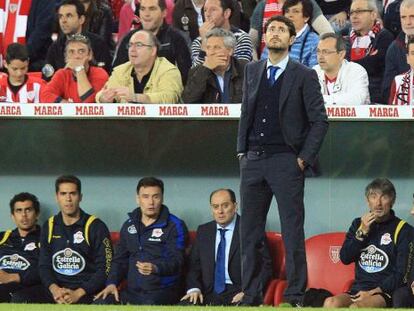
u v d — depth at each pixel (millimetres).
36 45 59156
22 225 48969
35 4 59688
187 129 51344
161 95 49781
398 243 45125
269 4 56438
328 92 49719
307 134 41719
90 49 51875
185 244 47469
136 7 60344
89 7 59031
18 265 48625
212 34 49375
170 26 54781
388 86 52094
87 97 51281
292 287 41719
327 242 48281
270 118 41719
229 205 46750
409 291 44188
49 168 52188
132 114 48969
